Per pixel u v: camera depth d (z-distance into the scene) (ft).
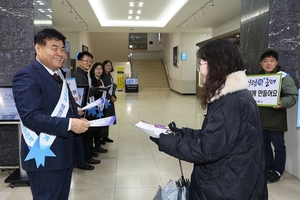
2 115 9.71
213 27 37.27
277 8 12.17
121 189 10.12
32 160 5.34
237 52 4.52
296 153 11.12
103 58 58.59
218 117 4.19
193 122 22.44
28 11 10.52
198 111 27.89
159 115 25.61
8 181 10.12
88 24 34.65
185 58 43.16
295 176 11.23
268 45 12.32
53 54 5.47
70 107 6.12
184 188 5.14
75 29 39.11
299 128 10.91
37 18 10.99
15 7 10.51
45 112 5.30
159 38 73.10
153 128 5.15
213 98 4.37
